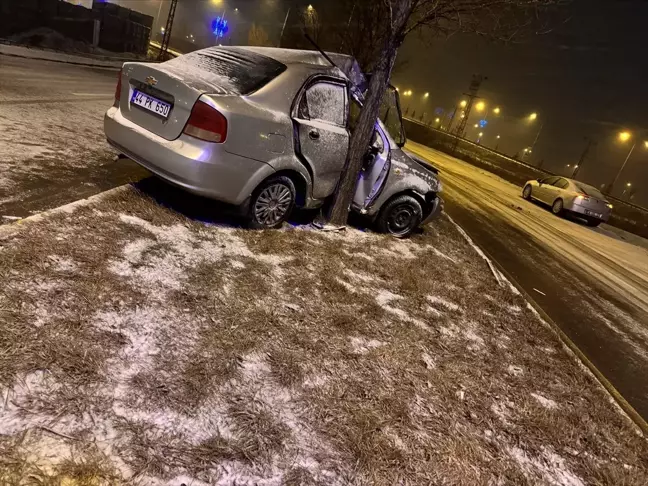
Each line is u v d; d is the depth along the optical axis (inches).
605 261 422.6
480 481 84.6
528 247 376.8
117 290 105.4
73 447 65.2
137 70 159.2
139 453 67.5
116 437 69.1
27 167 177.9
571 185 675.4
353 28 538.6
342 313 132.6
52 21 1029.2
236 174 156.3
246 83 165.6
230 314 112.0
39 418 68.0
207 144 147.0
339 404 92.7
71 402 72.2
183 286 118.0
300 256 165.0
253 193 170.2
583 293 283.0
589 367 164.2
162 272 121.1
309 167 185.8
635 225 778.8
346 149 202.4
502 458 93.6
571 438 108.5
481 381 121.0
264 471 71.9
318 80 185.3
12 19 870.4
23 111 275.1
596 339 204.1
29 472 59.7
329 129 190.4
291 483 71.3
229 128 148.5
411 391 105.7
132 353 87.7
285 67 176.6
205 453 71.1
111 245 125.3
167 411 76.9
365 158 220.8
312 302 133.6
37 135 231.0
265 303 123.6
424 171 245.6
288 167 173.5
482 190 719.7
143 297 106.6
